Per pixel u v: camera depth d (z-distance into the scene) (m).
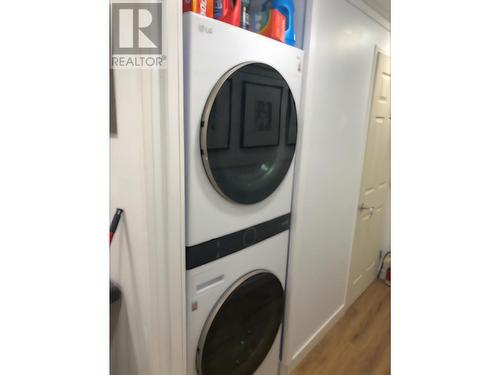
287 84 1.32
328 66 1.61
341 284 2.38
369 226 2.67
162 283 0.99
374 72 2.13
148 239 0.98
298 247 1.67
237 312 1.31
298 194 1.57
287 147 1.40
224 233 1.19
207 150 1.02
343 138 1.92
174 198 0.96
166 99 0.88
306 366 1.97
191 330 1.13
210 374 1.24
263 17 1.32
